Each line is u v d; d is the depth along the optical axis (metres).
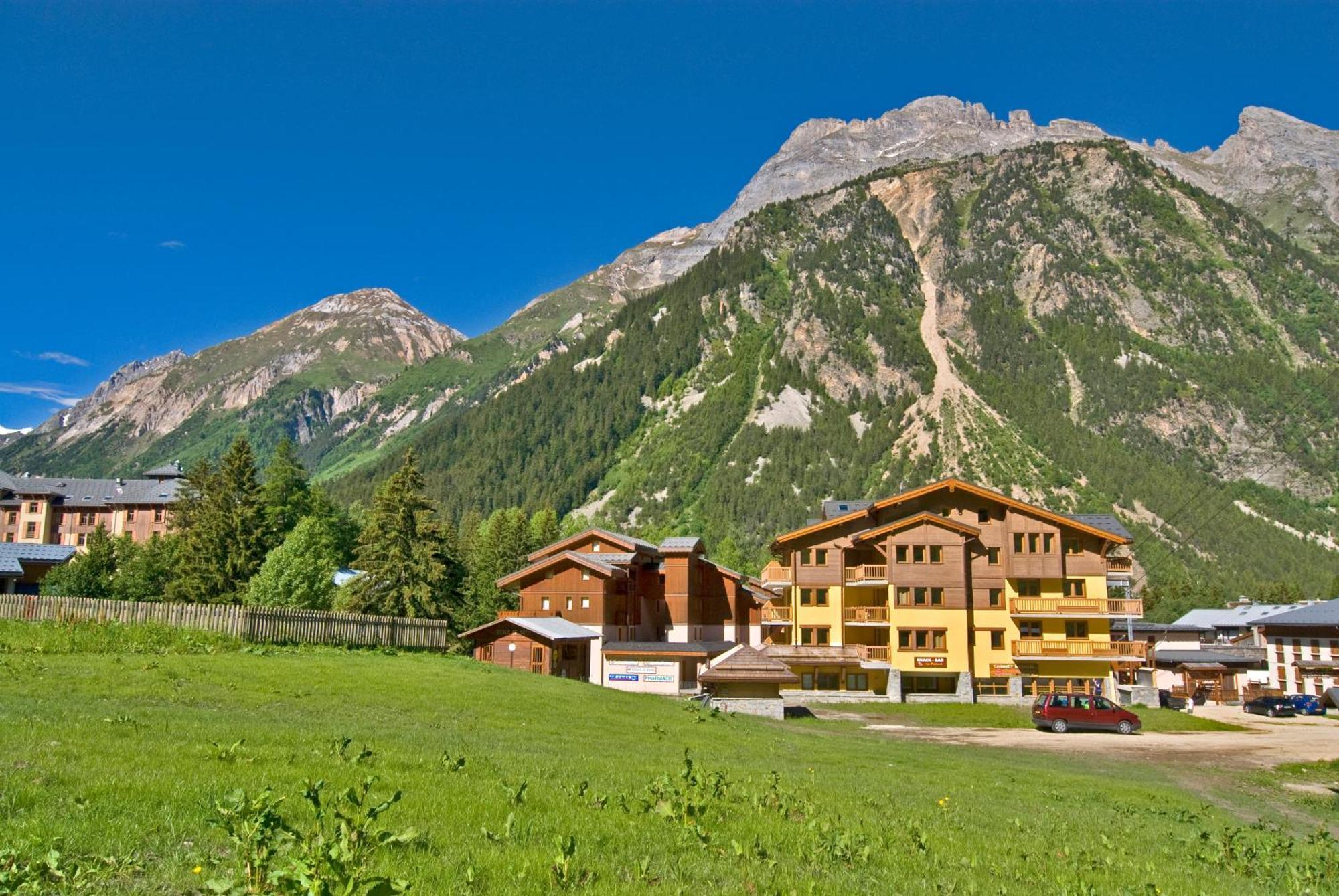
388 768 16.39
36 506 156.38
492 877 9.70
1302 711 74.25
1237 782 35.88
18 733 16.75
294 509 117.12
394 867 9.60
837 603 74.12
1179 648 117.12
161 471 163.38
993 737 48.53
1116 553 85.44
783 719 52.00
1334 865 17.48
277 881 8.32
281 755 16.72
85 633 38.50
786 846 13.02
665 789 15.81
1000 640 71.88
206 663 34.16
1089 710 52.81
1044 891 11.97
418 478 80.94
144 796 12.07
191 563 85.62
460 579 83.56
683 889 9.93
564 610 70.25
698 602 81.31
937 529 72.06
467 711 31.28
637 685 67.00
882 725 53.62
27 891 8.41
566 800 14.64
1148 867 14.84
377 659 42.72
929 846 14.51
